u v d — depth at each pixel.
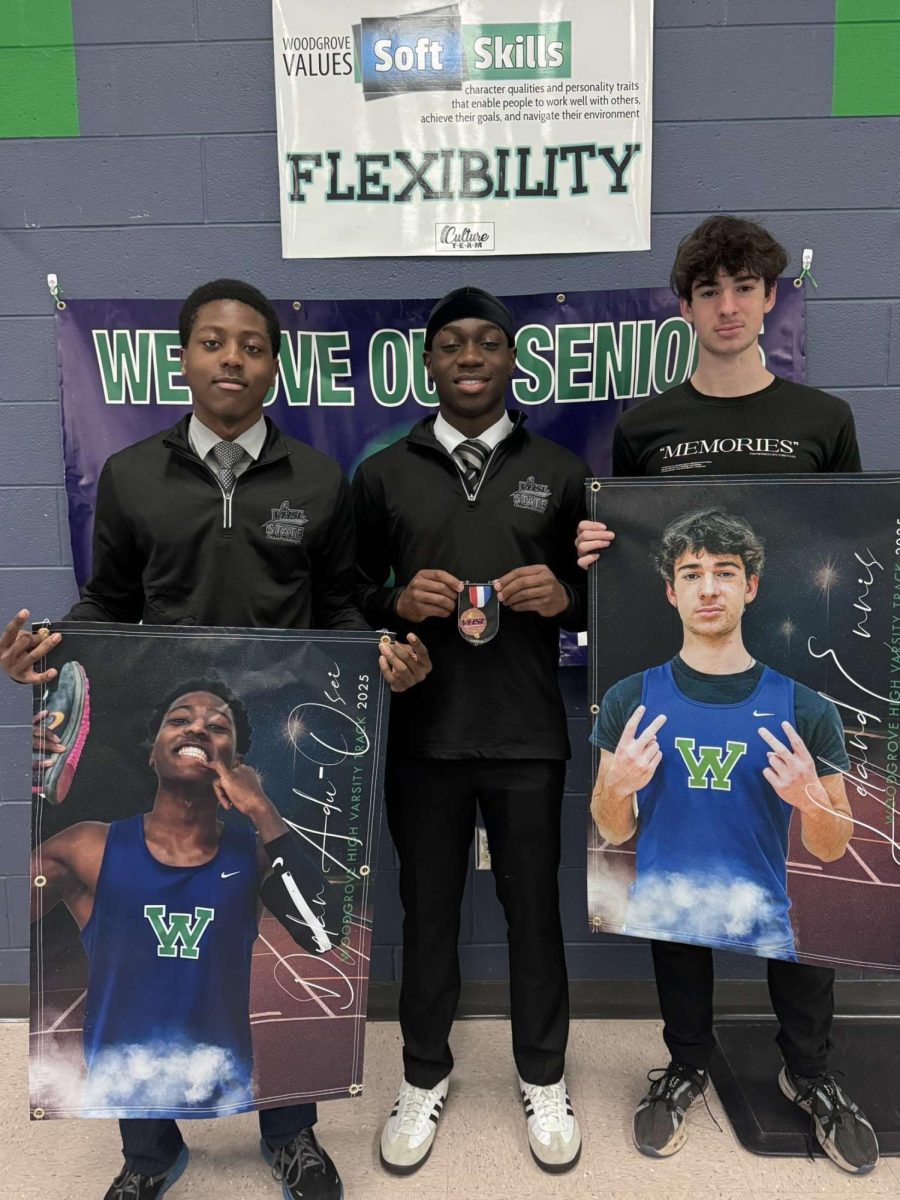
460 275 2.08
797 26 1.98
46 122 2.04
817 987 1.70
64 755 1.48
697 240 1.60
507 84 2.00
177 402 2.11
